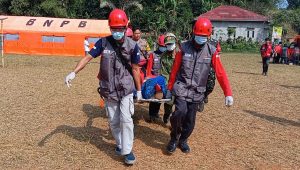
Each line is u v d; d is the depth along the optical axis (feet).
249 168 16.25
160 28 127.24
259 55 111.96
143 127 21.59
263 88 40.50
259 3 183.42
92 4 138.00
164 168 15.83
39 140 18.52
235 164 16.63
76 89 33.71
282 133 21.80
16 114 23.34
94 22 92.27
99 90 16.17
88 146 17.97
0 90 31.81
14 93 30.55
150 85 18.86
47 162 15.93
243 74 55.62
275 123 24.13
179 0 138.51
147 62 20.70
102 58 15.51
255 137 20.74
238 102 30.91
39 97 29.09
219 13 143.23
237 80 47.09
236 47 132.26
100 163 16.07
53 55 87.71
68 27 89.45
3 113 23.45
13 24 89.15
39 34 88.12
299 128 23.16
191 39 16.57
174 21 131.23
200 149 18.33
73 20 92.89
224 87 16.35
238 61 85.56
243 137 20.61
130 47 15.46
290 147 19.25
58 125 21.21
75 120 22.43
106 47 15.42
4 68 52.19
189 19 136.98
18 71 48.21
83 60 15.52
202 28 15.72
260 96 34.78
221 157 17.39
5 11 129.39
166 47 21.16
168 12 133.49
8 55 80.79
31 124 21.22
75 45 88.69
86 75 46.03
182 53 16.60
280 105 30.55
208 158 17.20
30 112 23.98
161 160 16.69
